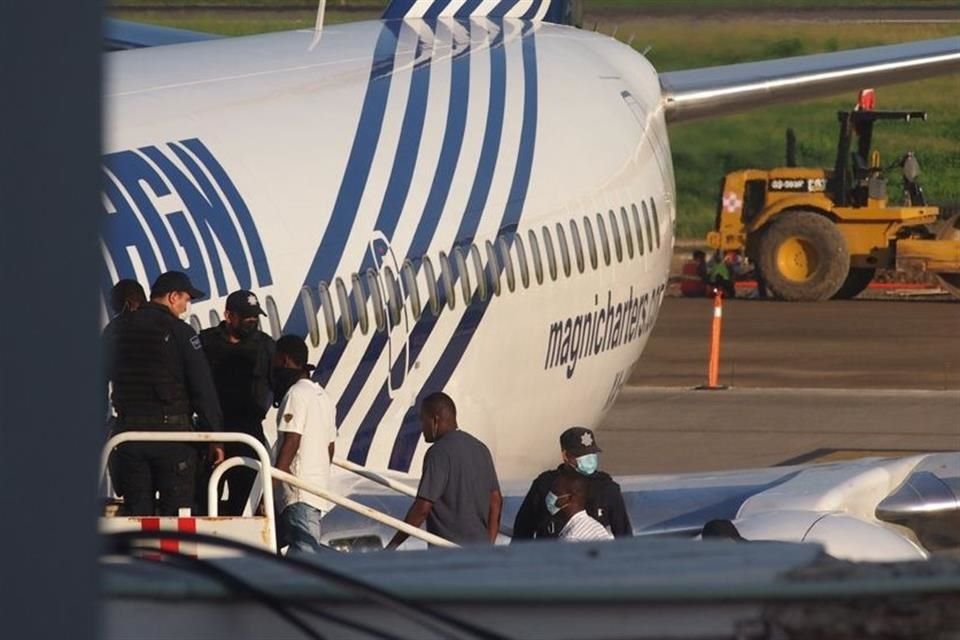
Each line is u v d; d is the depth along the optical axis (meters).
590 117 68.94
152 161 45.62
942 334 131.25
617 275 69.75
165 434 37.84
